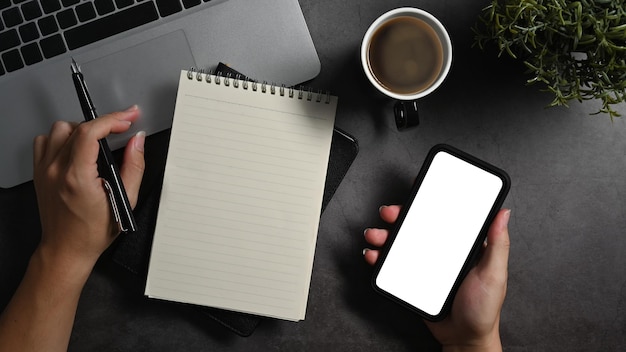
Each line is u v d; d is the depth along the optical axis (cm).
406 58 61
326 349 73
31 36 67
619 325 74
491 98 73
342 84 73
